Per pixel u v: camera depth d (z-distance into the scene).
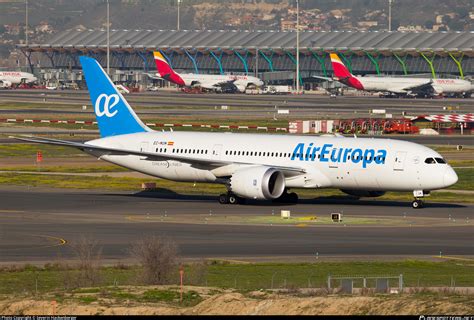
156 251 162.88
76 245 196.12
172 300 142.12
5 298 146.12
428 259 193.75
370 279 166.75
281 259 193.12
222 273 175.50
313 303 135.62
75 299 141.88
